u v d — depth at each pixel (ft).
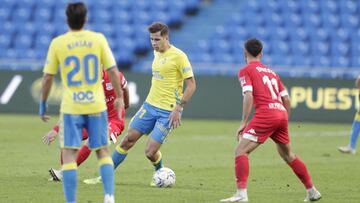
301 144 200.64
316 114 271.08
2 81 278.67
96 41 90.53
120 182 127.75
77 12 89.97
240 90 274.57
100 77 91.15
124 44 325.62
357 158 169.27
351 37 337.11
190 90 120.16
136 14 345.10
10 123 241.35
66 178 90.58
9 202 103.96
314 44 331.57
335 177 137.69
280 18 343.05
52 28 340.59
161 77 122.72
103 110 91.09
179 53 121.80
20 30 340.59
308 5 349.61
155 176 123.13
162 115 122.72
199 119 274.16
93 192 114.11
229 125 252.83
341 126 258.98
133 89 270.46
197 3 350.64
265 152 180.65
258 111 104.17
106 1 351.25
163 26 121.90
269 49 328.49
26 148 178.19
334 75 293.84
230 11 349.20
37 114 276.82
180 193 115.03
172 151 179.32
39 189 116.26
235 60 322.75
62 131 90.74
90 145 91.66
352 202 108.68
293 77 271.49
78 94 90.02
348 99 271.08
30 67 294.05
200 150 182.39
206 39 334.65
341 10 349.82
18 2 352.90
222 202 103.86
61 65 90.33
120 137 211.82
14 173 135.74
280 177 137.18
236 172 104.42
